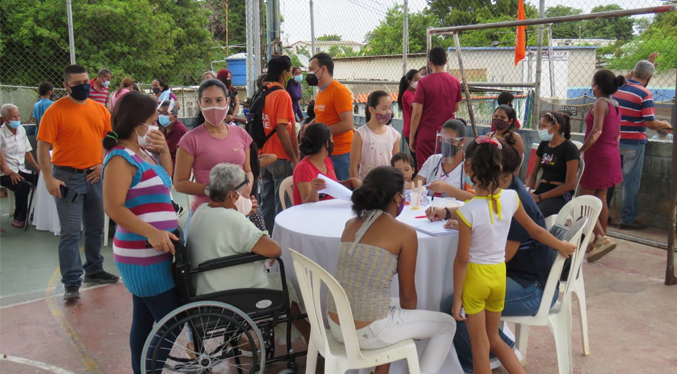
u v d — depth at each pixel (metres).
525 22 5.44
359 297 2.38
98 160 4.30
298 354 2.89
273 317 2.75
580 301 3.19
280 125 4.67
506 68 14.12
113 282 4.53
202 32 21.20
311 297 2.48
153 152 2.63
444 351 2.61
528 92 10.19
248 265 2.70
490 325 2.61
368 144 4.30
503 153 2.43
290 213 3.35
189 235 2.74
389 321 2.44
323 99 4.73
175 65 19.86
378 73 10.81
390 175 2.45
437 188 3.25
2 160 6.04
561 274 2.97
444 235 2.76
